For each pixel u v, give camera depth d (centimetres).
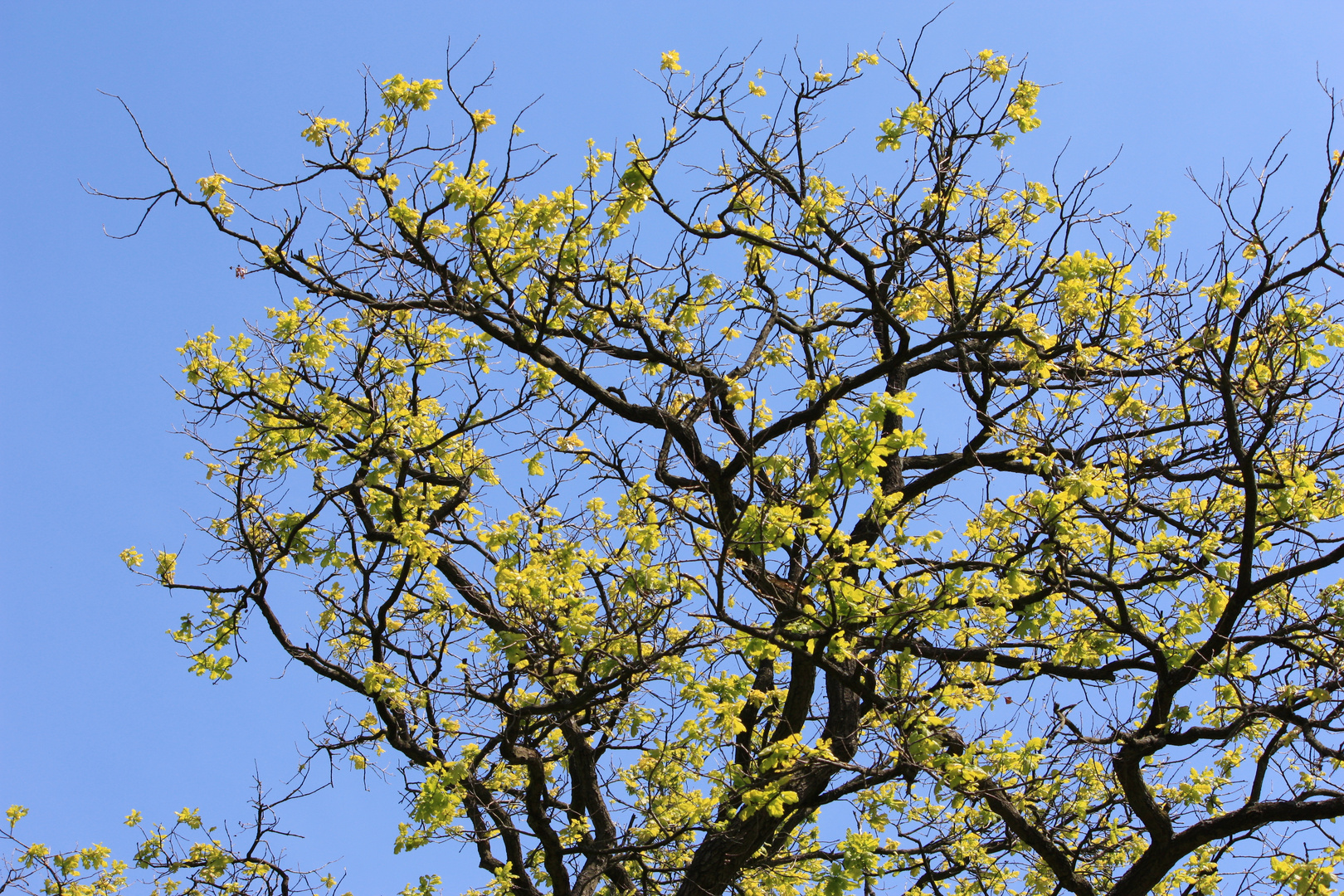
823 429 623
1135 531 844
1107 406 752
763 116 884
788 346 1031
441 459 964
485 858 970
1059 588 687
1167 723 704
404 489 919
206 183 825
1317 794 650
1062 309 783
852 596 670
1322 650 725
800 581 706
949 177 853
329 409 936
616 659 771
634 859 885
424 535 793
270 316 962
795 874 921
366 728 927
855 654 724
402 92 847
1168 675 678
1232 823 672
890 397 611
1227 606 685
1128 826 859
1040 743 770
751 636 706
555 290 881
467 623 862
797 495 657
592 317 936
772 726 885
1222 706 743
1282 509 735
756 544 643
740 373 925
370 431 935
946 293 924
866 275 848
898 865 796
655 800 898
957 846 765
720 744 820
